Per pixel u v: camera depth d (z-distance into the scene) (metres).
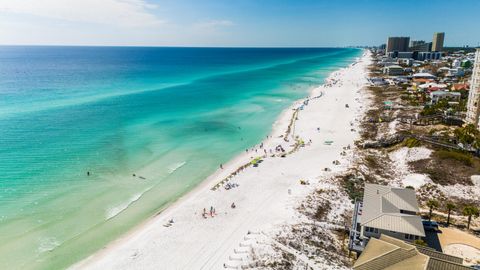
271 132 96.50
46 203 54.00
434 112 96.25
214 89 172.00
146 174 66.50
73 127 94.56
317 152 77.69
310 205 52.31
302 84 194.62
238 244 43.41
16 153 73.75
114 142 83.38
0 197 55.03
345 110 118.81
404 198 45.59
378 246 35.31
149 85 181.50
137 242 44.69
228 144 85.88
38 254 42.25
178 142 85.94
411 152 68.88
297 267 37.88
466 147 68.62
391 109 111.69
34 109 114.12
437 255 33.59
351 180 61.03
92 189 59.41
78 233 46.97
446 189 56.78
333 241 44.31
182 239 45.22
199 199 56.25
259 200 55.62
